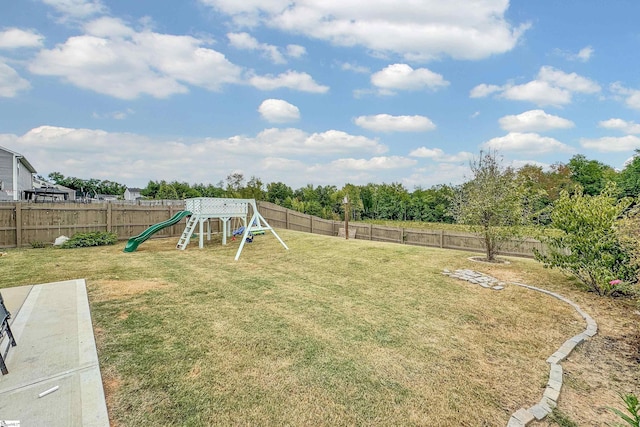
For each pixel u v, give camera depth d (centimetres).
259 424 220
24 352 300
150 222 1188
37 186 3228
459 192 916
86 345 317
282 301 480
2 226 902
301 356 314
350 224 1803
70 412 221
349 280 620
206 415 226
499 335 386
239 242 1093
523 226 802
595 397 270
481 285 603
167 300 463
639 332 406
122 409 228
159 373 274
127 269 654
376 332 380
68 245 938
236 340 342
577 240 573
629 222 467
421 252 931
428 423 229
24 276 584
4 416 215
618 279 521
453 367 307
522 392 271
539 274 690
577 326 420
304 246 1018
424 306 480
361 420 228
